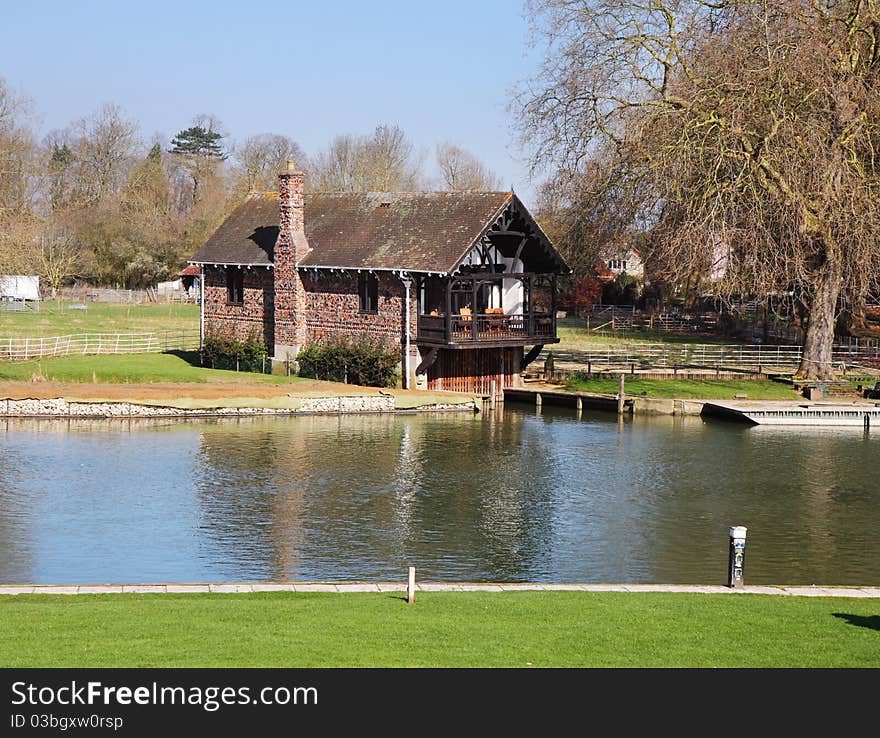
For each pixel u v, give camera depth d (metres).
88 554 27.03
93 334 72.56
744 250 48.44
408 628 17.17
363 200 56.62
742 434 47.06
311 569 26.17
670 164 50.31
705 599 20.12
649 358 64.75
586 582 25.75
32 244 80.25
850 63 50.19
